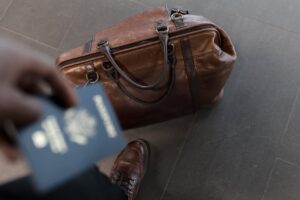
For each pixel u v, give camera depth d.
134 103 1.11
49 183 0.45
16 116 0.36
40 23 1.41
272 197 1.21
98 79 1.05
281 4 1.37
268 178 1.23
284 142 1.25
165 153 1.29
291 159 1.24
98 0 1.42
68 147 0.47
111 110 0.51
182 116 1.30
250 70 1.32
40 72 0.40
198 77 1.07
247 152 1.25
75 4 1.42
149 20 1.07
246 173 1.24
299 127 1.26
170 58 1.00
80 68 1.03
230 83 1.31
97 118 0.50
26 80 0.40
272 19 1.36
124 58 1.01
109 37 1.06
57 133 0.46
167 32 0.97
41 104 0.44
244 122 1.28
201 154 1.27
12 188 0.69
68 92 0.44
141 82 1.06
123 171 1.25
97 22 1.40
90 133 0.49
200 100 1.18
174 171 1.27
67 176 0.46
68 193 0.72
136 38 1.01
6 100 0.35
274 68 1.31
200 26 0.99
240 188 1.23
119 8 1.41
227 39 1.08
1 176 1.24
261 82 1.31
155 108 1.15
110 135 0.50
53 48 1.39
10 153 0.43
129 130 1.32
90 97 0.50
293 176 1.22
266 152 1.25
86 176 0.78
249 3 1.38
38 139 0.44
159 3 1.41
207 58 1.02
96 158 0.49
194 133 1.29
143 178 1.28
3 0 1.42
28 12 1.42
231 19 1.37
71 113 0.48
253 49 1.33
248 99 1.29
